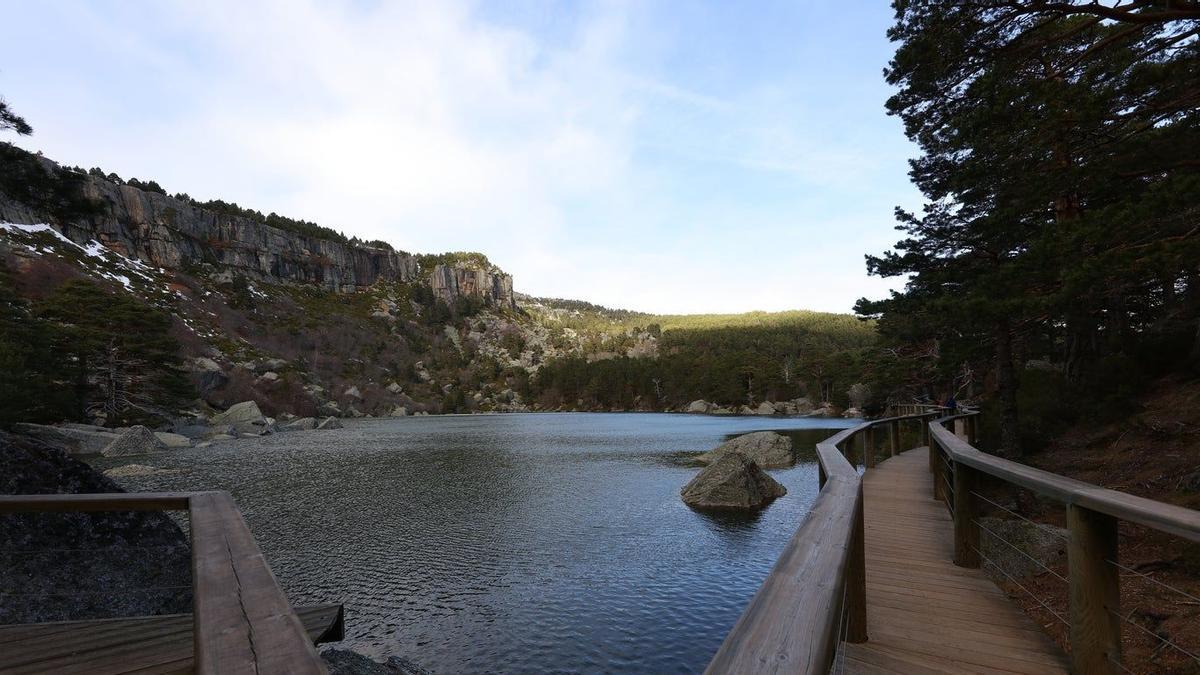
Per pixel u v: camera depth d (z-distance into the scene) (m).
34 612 4.80
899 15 9.05
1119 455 9.86
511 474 25.12
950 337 18.62
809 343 138.50
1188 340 13.08
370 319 189.88
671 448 37.09
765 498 18.30
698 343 173.00
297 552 13.01
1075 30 7.55
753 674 1.02
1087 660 2.79
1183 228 7.14
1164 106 7.77
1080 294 7.85
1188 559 5.79
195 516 2.92
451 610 9.55
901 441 22.05
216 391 69.50
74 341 41.72
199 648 1.39
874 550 5.58
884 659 3.28
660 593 10.23
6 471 5.39
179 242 153.50
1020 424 13.19
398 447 38.28
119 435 33.16
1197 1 6.48
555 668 7.59
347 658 4.81
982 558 5.02
